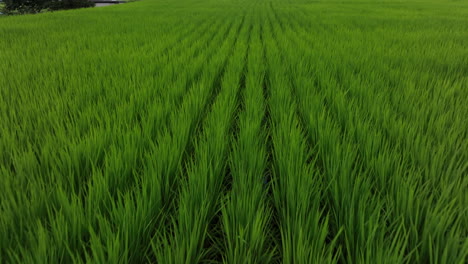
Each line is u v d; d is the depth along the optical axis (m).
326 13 15.94
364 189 1.55
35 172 1.74
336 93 3.16
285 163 1.80
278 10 19.70
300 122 2.71
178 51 5.75
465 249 1.13
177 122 2.42
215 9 21.11
